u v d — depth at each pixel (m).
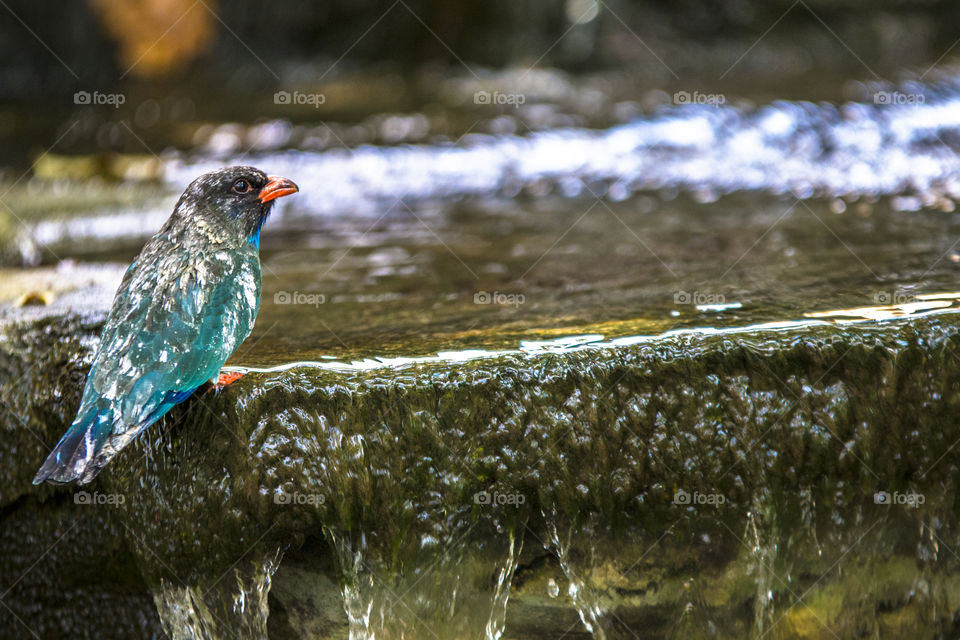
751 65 22.42
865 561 6.87
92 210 13.20
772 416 6.54
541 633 6.88
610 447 6.51
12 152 17.12
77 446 5.61
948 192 12.95
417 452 6.40
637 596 6.76
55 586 7.52
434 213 14.03
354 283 10.02
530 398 6.47
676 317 7.45
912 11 23.44
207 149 16.66
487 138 16.33
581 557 6.67
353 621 6.61
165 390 5.90
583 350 6.63
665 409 6.53
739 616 6.84
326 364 6.68
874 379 6.61
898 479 6.73
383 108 18.64
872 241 10.15
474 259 10.98
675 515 6.61
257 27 23.11
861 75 19.00
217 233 6.57
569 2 22.03
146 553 6.83
